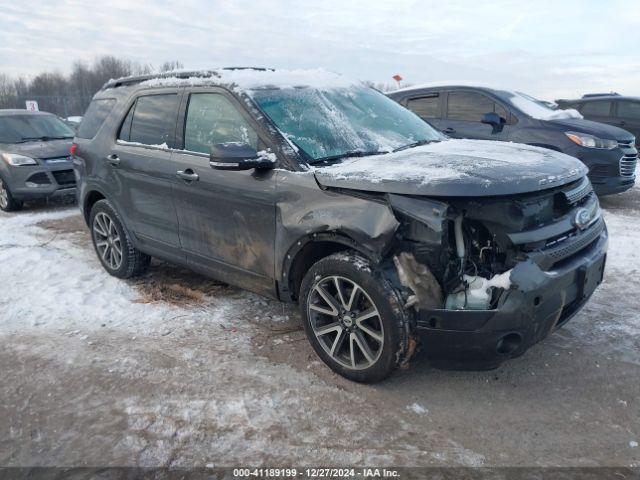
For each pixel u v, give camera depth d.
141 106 4.53
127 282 4.98
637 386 3.06
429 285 2.71
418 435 2.68
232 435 2.71
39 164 8.25
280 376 3.25
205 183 3.72
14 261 5.63
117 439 2.71
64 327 4.02
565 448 2.57
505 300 2.62
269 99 3.67
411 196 2.74
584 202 3.20
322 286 3.16
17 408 3.02
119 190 4.64
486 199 2.68
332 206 3.01
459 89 8.11
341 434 2.70
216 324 4.00
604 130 7.39
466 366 2.82
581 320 3.90
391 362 2.88
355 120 3.91
